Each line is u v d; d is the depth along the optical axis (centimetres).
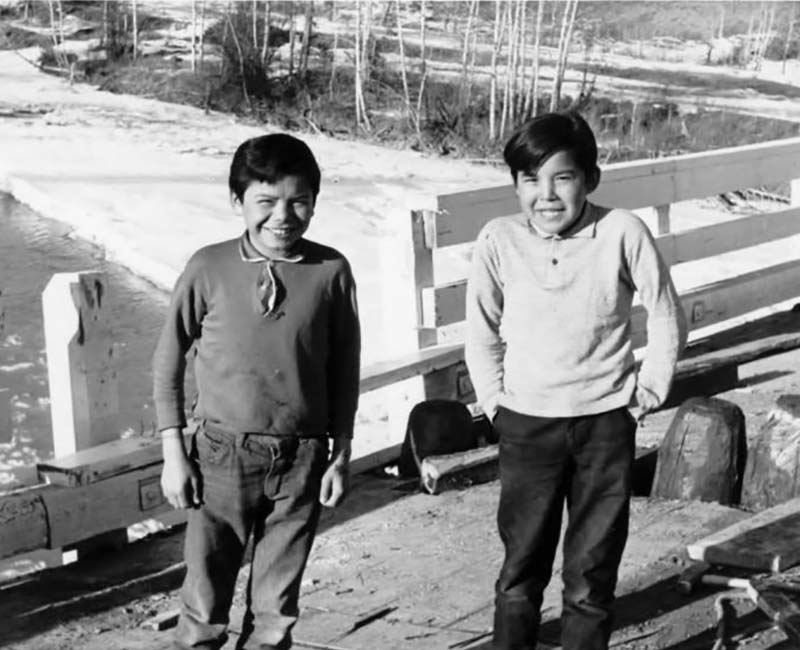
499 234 391
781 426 594
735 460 593
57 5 2947
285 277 365
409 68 2777
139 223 1678
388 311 724
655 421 741
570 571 392
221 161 2097
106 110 2380
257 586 377
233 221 1727
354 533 563
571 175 373
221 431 367
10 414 1070
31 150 2031
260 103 2531
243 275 364
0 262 1518
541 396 384
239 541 376
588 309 380
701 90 2806
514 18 2914
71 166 1953
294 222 361
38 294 1406
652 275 377
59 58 2681
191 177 1959
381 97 2620
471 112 2553
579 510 390
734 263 1625
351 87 2648
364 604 479
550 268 382
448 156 2352
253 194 359
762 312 1289
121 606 489
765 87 2897
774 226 984
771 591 443
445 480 613
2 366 1180
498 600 406
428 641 443
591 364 382
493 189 737
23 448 1005
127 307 1395
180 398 374
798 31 3219
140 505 541
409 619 464
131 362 1210
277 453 365
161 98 2506
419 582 502
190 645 378
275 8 2861
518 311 387
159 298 1434
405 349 719
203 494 372
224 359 365
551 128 372
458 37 3036
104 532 532
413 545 545
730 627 443
